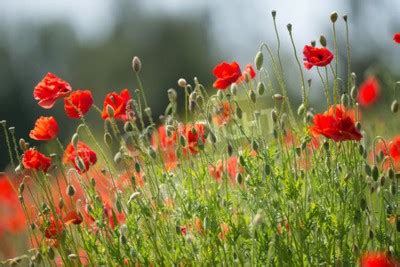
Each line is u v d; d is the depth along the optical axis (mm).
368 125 10414
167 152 8477
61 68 53938
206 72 50312
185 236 7473
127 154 7734
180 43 51188
